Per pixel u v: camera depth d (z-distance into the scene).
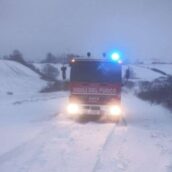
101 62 19.75
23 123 18.69
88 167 9.81
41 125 17.89
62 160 10.55
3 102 35.50
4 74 81.25
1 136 14.48
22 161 10.32
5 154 11.16
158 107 31.58
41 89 69.00
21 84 76.19
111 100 19.62
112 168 9.77
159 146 13.06
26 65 102.00
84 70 19.75
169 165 10.30
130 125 18.83
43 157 10.87
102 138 14.38
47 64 103.44
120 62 19.72
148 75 94.56
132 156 11.34
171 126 18.83
